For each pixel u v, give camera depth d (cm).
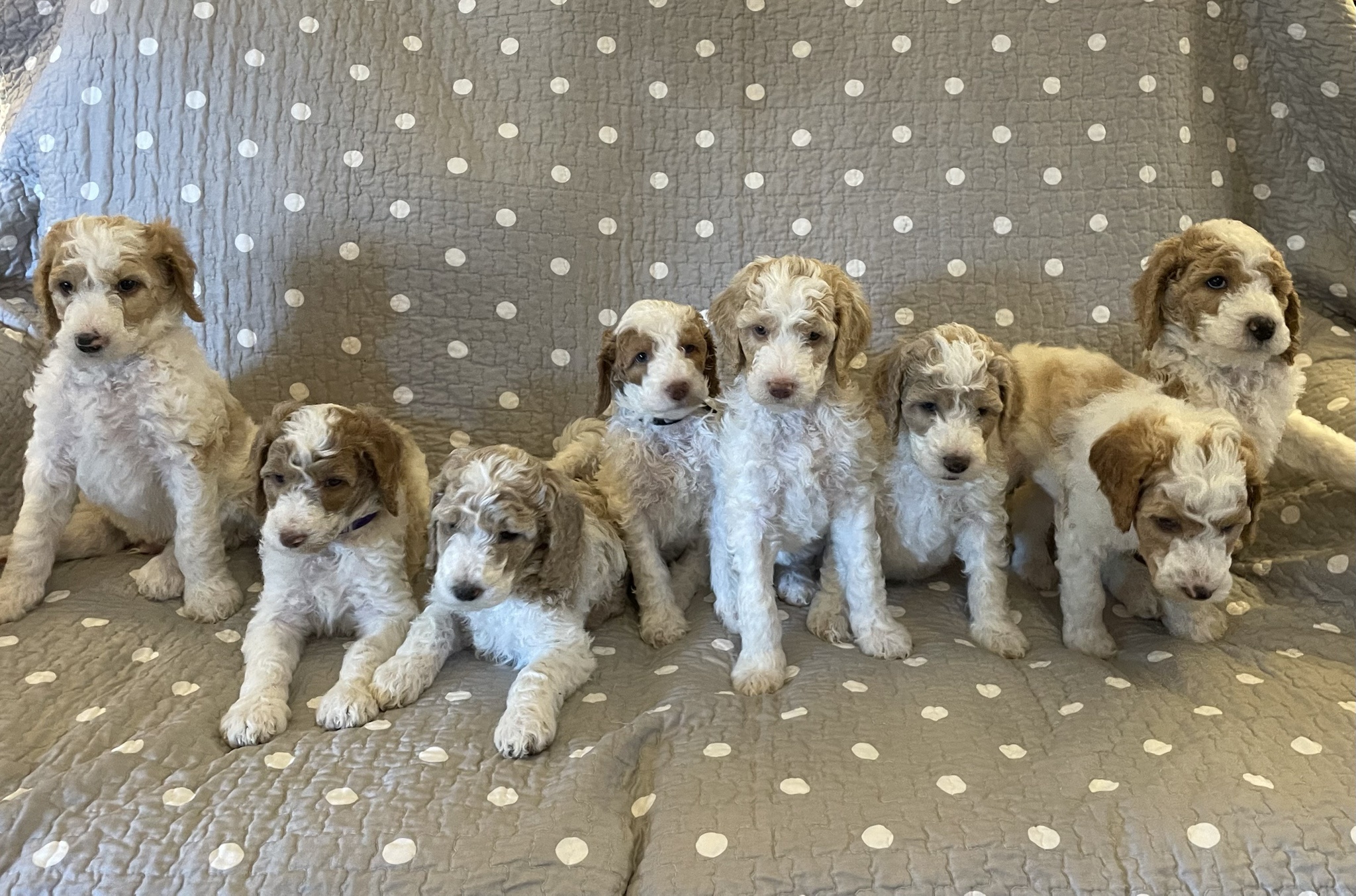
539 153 265
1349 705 176
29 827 148
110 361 213
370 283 261
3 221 269
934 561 231
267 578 208
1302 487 241
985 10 263
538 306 265
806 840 144
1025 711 181
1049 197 260
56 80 262
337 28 262
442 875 139
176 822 149
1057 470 217
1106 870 139
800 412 208
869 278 263
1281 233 275
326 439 195
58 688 182
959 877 138
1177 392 221
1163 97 259
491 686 193
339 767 163
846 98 266
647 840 150
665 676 199
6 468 241
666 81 268
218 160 258
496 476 189
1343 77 261
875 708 180
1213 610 212
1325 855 139
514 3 266
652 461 234
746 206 267
